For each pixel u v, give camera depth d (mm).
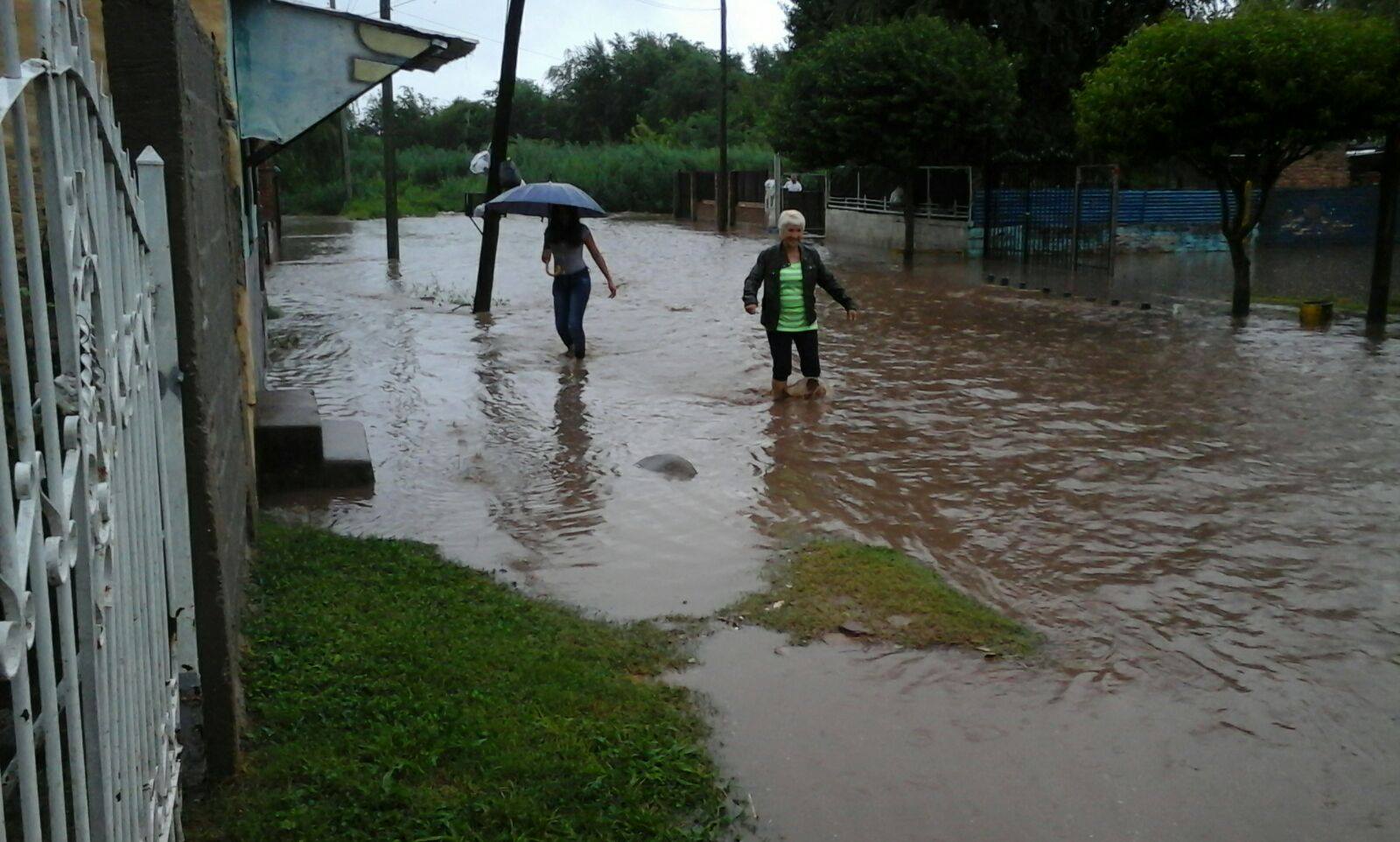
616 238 34594
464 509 7125
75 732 2004
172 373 3402
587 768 3928
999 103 24828
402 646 4738
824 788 4035
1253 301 17828
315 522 6832
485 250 15969
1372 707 4656
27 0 4613
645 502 7277
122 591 2473
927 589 5738
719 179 38562
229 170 6312
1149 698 4730
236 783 3717
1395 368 11875
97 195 2363
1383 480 7730
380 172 58531
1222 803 3990
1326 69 14023
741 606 5578
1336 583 5930
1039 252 24469
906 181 25344
